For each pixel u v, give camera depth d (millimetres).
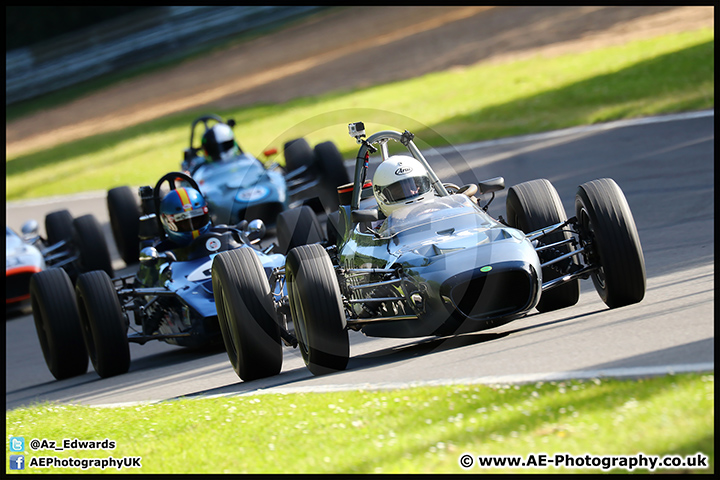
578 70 76625
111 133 109938
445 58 103000
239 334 22391
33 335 40000
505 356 19312
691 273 24297
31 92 161625
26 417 23438
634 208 36000
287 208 42219
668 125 51438
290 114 90875
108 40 167000
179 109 114688
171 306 29203
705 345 16984
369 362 22078
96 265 43625
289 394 19641
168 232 29891
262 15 176250
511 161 52500
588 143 52531
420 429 15586
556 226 22594
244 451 16359
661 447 13141
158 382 25938
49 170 93188
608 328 19875
